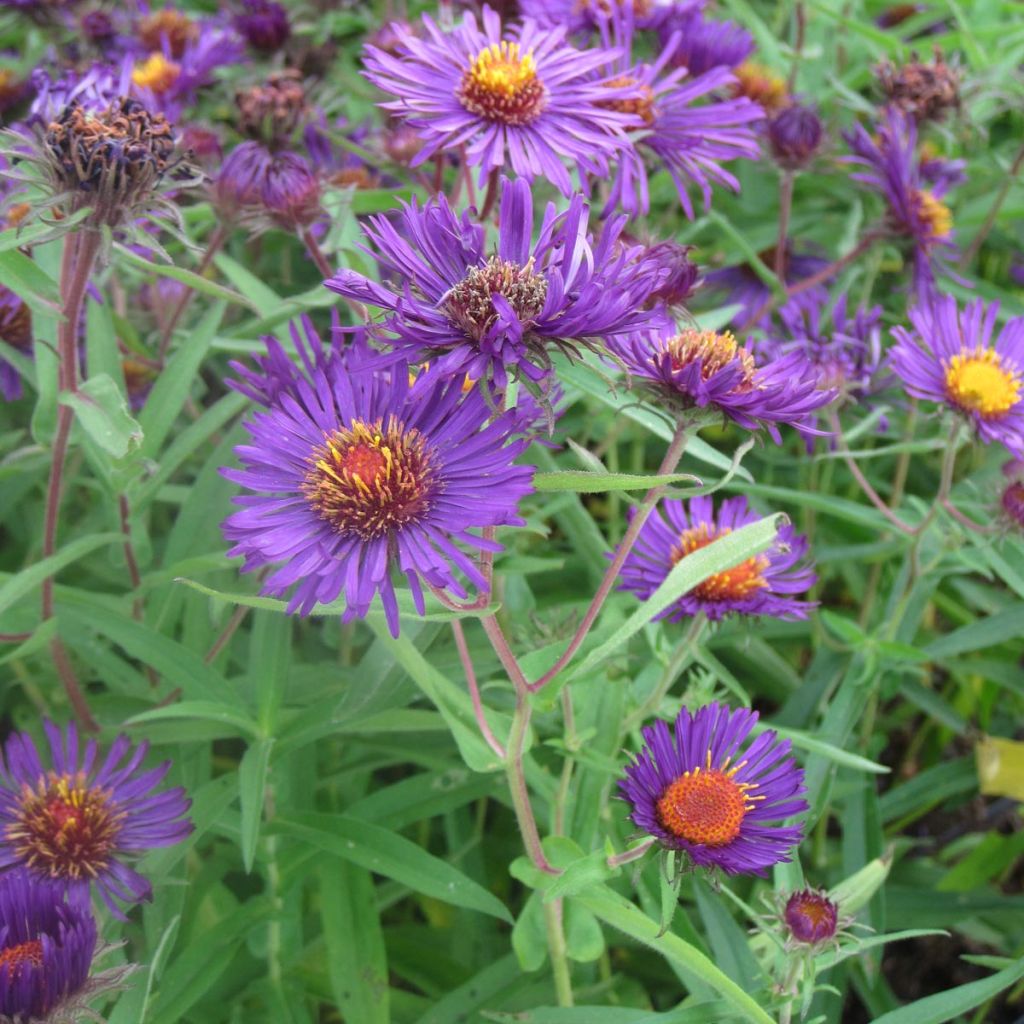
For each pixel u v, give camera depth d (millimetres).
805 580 277
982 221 449
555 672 235
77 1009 205
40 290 250
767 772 232
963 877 357
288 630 280
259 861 290
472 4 375
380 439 215
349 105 446
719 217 379
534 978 303
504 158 292
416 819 304
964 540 343
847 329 360
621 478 206
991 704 396
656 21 383
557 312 196
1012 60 436
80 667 350
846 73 517
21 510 388
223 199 313
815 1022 244
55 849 248
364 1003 281
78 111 235
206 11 533
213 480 315
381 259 217
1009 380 301
